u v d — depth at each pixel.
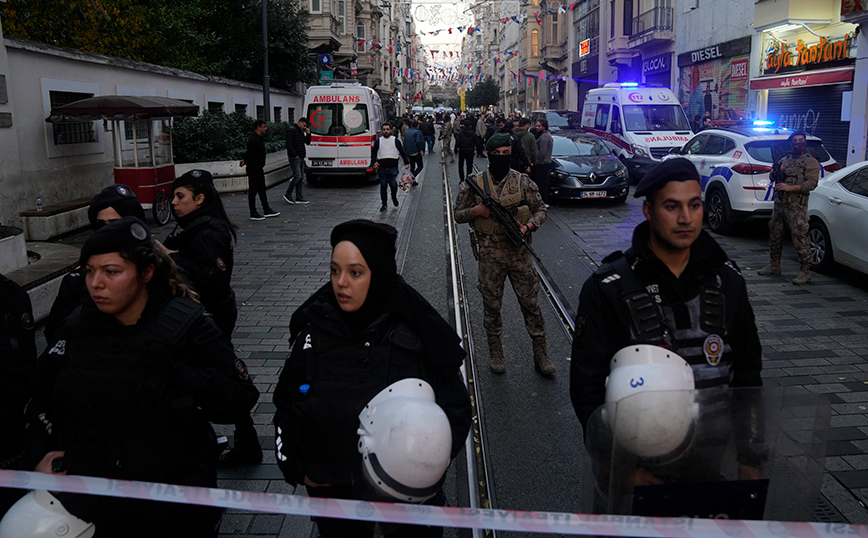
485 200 4.82
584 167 13.52
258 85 26.08
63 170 12.09
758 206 9.97
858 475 3.66
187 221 3.67
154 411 2.12
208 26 24.67
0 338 2.39
